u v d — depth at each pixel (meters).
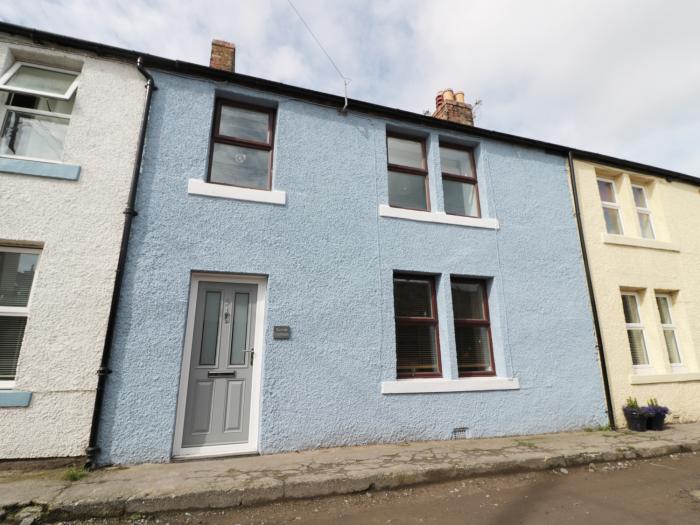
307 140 6.29
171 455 4.66
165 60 5.66
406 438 5.67
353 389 5.55
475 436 6.00
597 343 7.19
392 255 6.28
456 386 6.07
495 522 3.54
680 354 8.20
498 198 7.34
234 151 6.09
